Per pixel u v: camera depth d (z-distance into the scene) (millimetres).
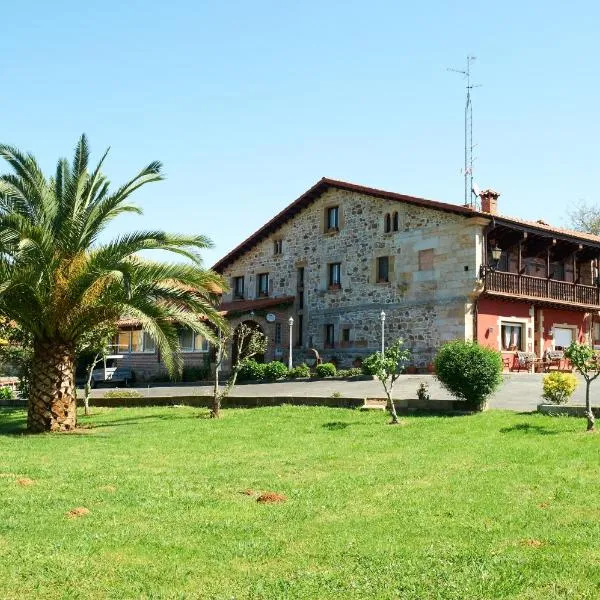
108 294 14180
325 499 7281
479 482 8008
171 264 14609
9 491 7645
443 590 4520
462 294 24844
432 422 13031
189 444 11742
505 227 25406
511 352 25750
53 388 14328
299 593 4488
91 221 14523
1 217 13008
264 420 14461
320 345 29891
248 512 6723
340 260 29547
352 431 12562
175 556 5277
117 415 17031
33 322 14320
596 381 20297
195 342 31328
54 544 5559
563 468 8711
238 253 34500
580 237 28016
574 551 5336
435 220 26016
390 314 27250
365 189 28297
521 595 4434
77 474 8773
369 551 5383
